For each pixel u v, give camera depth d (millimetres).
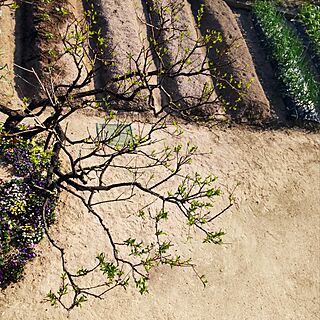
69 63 11195
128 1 13367
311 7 15867
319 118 13102
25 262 8156
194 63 12562
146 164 10273
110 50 11820
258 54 14094
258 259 9828
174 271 9062
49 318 7820
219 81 12609
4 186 8703
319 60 14742
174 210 9836
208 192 6730
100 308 8180
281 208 10828
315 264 10203
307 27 15641
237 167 11148
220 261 9516
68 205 9148
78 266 8508
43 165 9102
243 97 12336
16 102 10352
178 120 11477
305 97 13008
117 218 9328
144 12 13492
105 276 8539
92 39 12047
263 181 11141
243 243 9945
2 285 7887
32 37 11328
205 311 8797
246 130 12055
